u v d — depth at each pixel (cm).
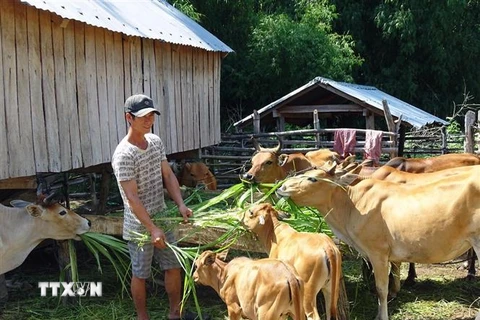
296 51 1925
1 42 654
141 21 949
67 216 640
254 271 517
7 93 661
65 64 761
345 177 607
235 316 544
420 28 2269
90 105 812
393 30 2236
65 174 782
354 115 1655
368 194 612
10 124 664
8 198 781
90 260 880
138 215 571
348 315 614
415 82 2405
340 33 2366
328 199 621
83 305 690
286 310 495
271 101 2036
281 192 618
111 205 1076
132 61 922
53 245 835
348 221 621
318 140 1241
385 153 1173
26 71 692
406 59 2353
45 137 721
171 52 1055
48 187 729
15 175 670
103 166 902
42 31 718
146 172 589
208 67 1225
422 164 801
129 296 677
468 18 2402
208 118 1226
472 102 2422
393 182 640
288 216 607
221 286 562
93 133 818
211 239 633
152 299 712
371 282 719
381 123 1916
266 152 813
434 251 590
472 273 791
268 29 1939
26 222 641
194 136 1155
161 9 1189
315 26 2059
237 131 1495
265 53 1925
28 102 694
